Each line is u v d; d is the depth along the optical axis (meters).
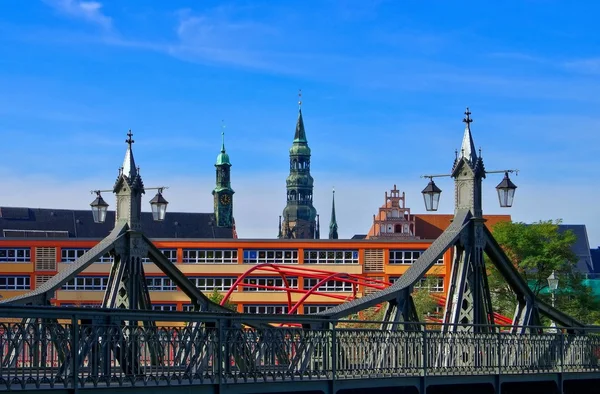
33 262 158.38
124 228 46.16
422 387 43.12
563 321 53.88
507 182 49.53
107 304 45.91
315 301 161.38
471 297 50.09
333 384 39.84
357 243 163.25
